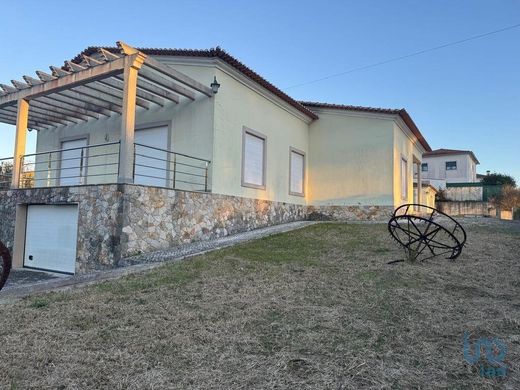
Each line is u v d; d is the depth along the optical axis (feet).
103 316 13.08
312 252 24.66
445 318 12.89
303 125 49.42
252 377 8.82
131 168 26.37
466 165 135.13
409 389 8.37
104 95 33.01
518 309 13.91
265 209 40.40
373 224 38.40
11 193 34.53
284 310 13.64
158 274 19.27
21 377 8.81
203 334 11.42
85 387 8.42
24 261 33.53
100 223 27.09
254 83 37.93
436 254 23.15
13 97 33.86
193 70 34.55
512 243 27.30
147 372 9.09
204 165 33.06
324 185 49.21
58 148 44.04
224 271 19.70
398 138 48.75
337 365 9.45
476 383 8.63
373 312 13.43
